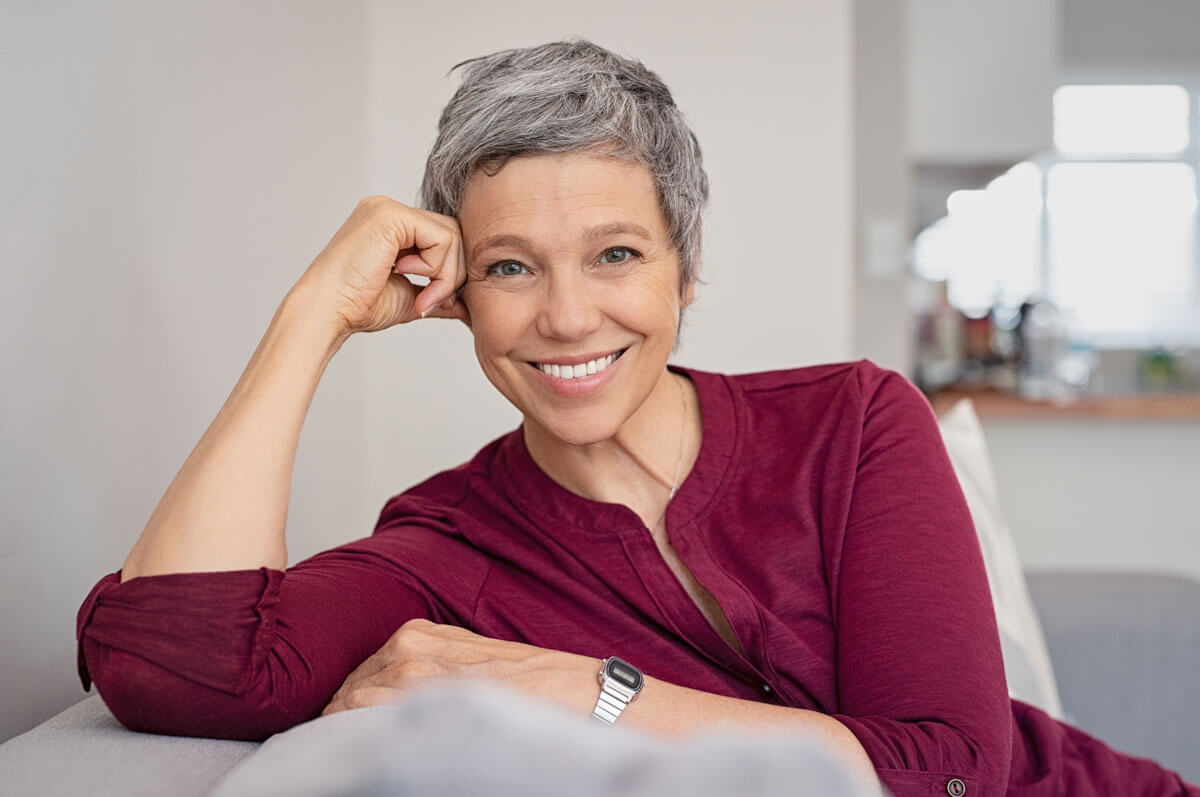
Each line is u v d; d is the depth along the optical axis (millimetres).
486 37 2588
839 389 1299
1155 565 3811
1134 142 6203
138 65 1447
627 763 496
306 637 1045
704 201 1213
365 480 2564
